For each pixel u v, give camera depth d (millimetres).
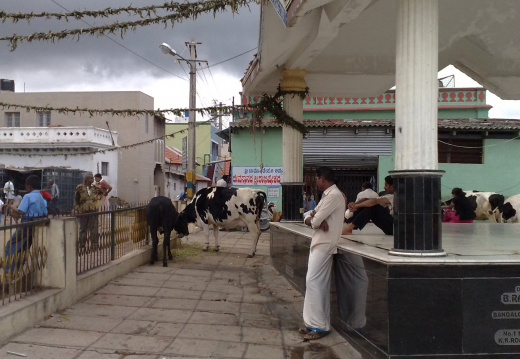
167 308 6074
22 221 5422
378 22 7496
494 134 15836
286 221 9000
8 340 4609
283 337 5129
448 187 16016
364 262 4473
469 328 3979
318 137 16156
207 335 5086
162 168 30750
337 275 5273
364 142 16062
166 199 9297
